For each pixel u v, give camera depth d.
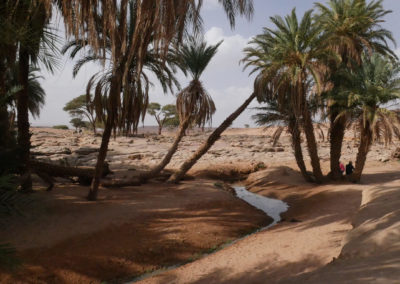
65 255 7.65
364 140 18.45
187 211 12.31
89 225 9.52
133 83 10.55
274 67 16.28
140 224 10.30
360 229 4.44
